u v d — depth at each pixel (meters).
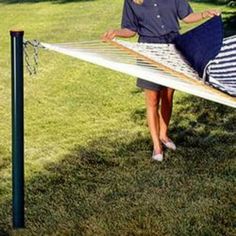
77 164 5.64
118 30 5.42
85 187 5.09
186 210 4.58
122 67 3.66
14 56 3.97
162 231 4.29
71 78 8.96
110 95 8.02
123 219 4.47
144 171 5.37
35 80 8.89
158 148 5.61
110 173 5.37
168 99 5.74
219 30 4.65
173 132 6.40
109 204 4.73
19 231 4.24
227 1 15.27
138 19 5.42
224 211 4.55
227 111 7.07
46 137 6.44
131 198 4.82
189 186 5.00
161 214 4.53
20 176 4.13
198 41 4.53
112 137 6.36
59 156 5.87
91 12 15.97
